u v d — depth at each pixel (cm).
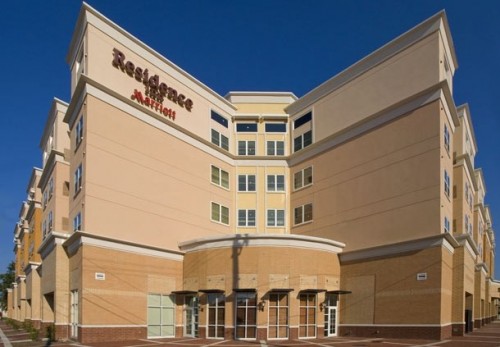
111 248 2773
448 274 2828
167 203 3253
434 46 2950
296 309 2845
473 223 4600
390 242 2986
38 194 4991
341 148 3534
